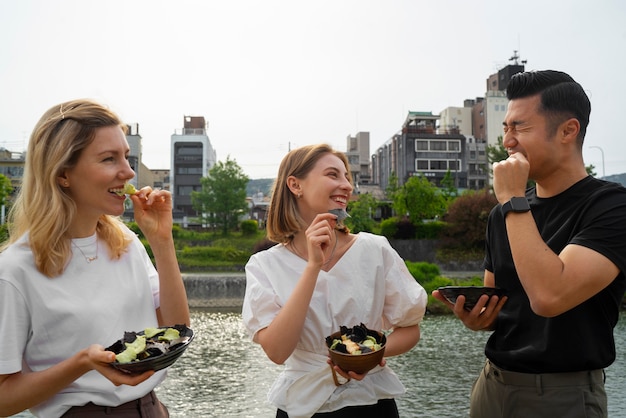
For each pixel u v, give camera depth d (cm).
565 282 180
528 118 203
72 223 191
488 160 4753
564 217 208
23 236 181
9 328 167
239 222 4484
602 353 199
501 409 216
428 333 1770
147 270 216
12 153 5397
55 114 183
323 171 213
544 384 202
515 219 192
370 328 214
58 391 163
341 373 182
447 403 1017
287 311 189
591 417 196
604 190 197
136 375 155
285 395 207
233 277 2670
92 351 152
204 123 6744
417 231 3606
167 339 169
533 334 208
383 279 217
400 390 213
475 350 1502
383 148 6600
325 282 208
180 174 6122
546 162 205
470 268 3288
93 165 181
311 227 194
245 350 1566
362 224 3709
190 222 5019
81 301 182
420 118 5838
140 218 206
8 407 164
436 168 5575
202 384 1198
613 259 183
